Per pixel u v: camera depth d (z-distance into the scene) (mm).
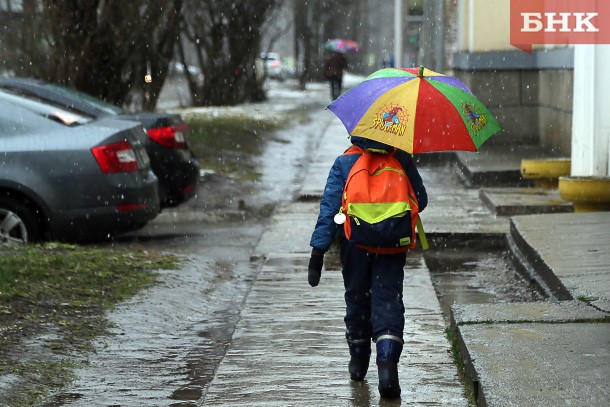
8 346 18641
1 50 50156
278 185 47000
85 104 32188
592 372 15328
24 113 30266
